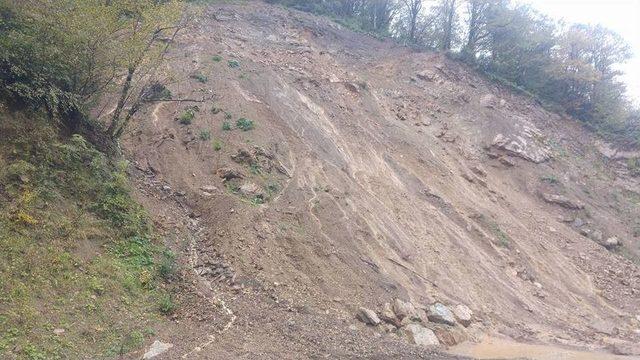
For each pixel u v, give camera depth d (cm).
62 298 814
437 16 3112
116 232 1046
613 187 2402
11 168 938
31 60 1044
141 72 1358
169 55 1969
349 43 2803
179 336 859
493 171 2234
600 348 1241
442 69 2720
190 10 1462
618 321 1491
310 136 1819
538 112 2741
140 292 941
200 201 1341
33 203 930
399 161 1955
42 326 739
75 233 954
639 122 2825
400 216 1612
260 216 1316
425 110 2459
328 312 1099
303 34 2670
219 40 2244
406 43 3005
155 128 1552
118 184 1125
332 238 1356
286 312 1041
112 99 1530
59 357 702
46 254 865
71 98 1107
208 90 1816
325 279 1204
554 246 1852
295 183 1524
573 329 1371
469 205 1867
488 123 2455
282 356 851
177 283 1023
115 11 1188
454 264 1495
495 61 2936
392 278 1306
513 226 1864
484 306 1369
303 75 2203
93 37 1115
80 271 892
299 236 1306
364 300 1181
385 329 1106
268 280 1129
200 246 1188
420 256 1458
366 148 1928
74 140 1086
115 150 1280
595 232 2033
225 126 1639
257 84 1973
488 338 1216
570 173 2359
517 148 2330
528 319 1381
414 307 1216
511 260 1641
